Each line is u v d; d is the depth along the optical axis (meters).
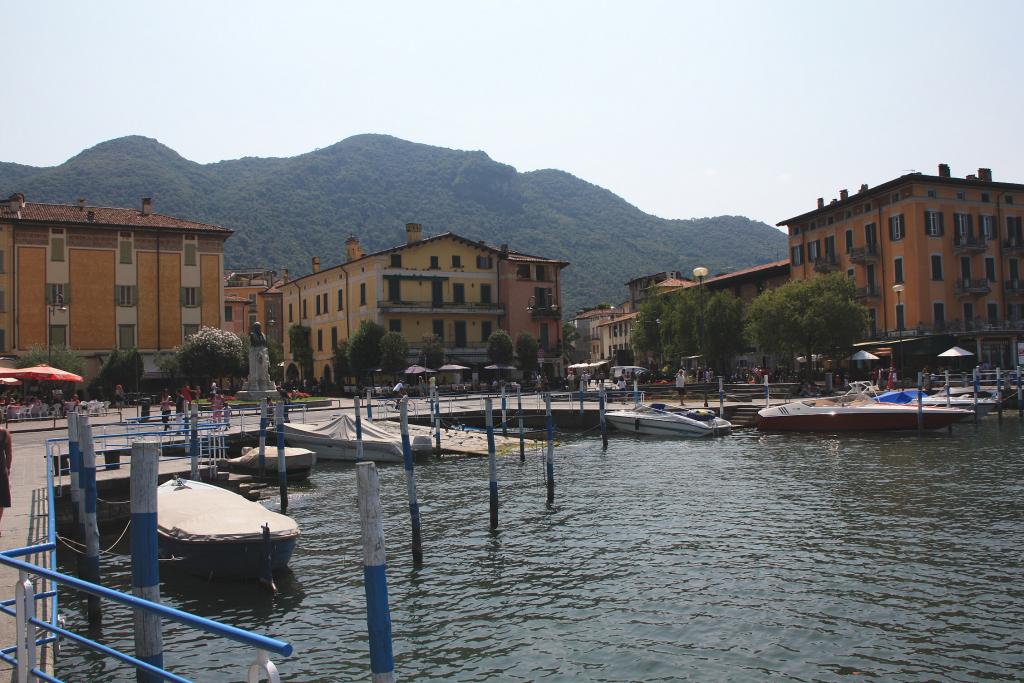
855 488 22.61
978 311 63.62
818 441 35.28
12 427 37.75
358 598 13.66
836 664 10.41
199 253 66.50
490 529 18.66
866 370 63.91
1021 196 65.75
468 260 75.69
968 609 12.30
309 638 11.85
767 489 22.88
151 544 5.91
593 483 25.03
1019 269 65.62
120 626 12.45
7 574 11.23
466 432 38.94
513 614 12.69
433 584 14.39
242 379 62.72
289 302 90.25
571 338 130.62
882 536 16.84
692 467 28.08
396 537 18.09
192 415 22.09
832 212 71.31
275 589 14.04
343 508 21.59
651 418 39.47
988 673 10.03
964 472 25.09
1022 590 13.12
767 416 39.16
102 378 58.03
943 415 36.88
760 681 9.97
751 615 12.29
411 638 11.78
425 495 23.45
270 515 15.43
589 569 15.07
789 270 78.19
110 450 22.41
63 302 61.19
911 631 11.47
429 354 67.31
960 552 15.46
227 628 3.93
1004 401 46.38
